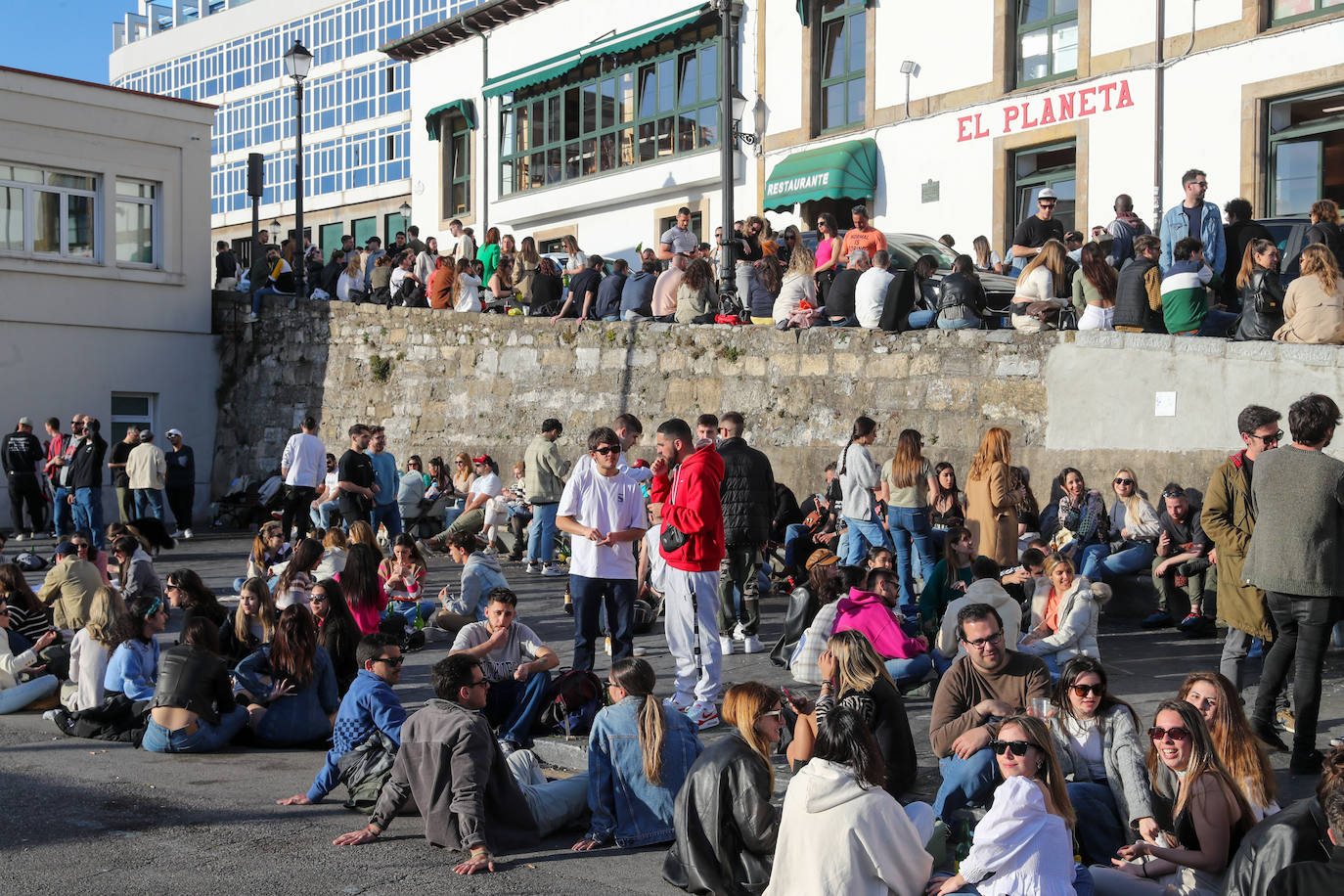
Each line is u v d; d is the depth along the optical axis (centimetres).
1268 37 1766
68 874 641
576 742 843
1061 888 525
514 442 2027
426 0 4191
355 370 2306
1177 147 1869
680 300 1795
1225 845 549
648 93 2725
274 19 4788
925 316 1541
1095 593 923
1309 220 1363
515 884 625
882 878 531
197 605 991
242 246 2912
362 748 765
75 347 2417
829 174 2266
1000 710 679
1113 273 1406
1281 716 820
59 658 1102
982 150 2108
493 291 2158
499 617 879
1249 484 800
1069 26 2012
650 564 1219
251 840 701
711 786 606
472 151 3225
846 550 1314
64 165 2395
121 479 2028
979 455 1146
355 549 1122
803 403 1636
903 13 2222
